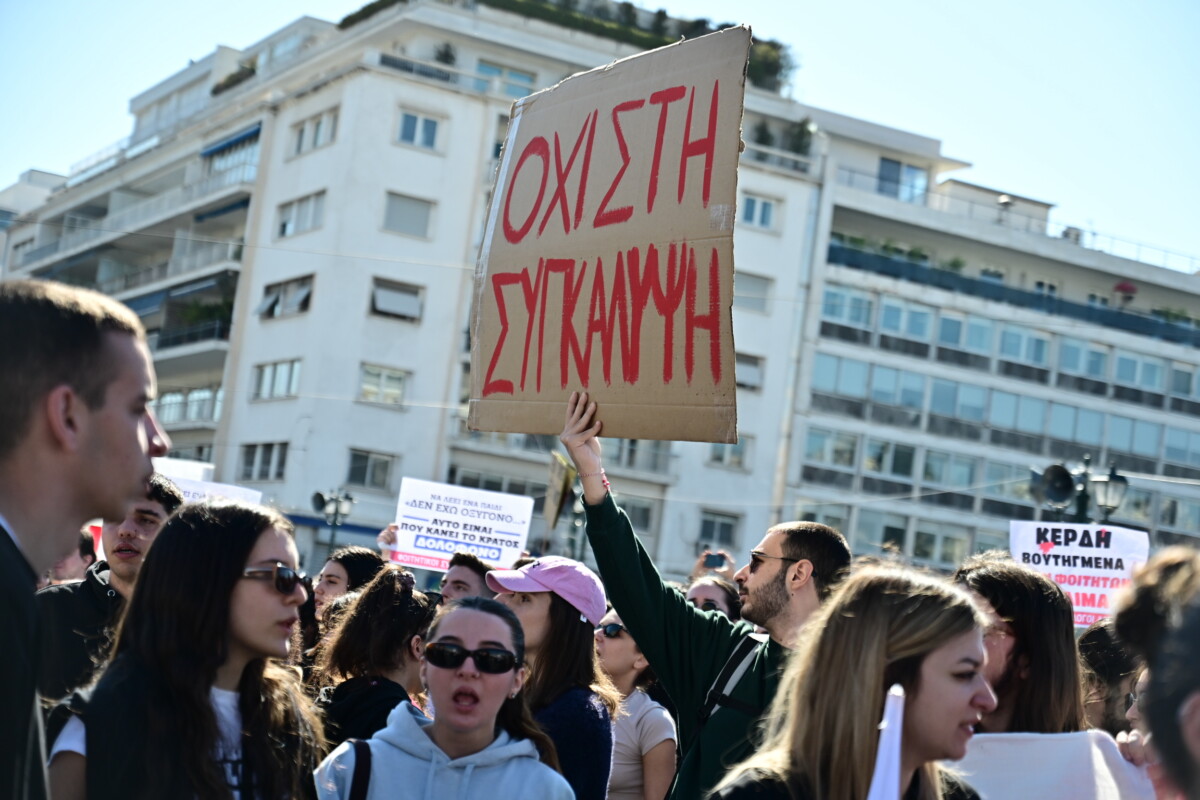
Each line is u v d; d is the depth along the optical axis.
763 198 41.66
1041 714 4.16
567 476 21.50
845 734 2.99
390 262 37.94
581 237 4.54
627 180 4.42
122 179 51.56
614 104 4.56
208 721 3.11
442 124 38.75
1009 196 48.38
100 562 5.17
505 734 4.01
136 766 2.99
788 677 3.35
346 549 7.80
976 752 3.96
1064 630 4.21
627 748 5.65
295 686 3.59
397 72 38.12
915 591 3.07
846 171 45.44
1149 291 47.53
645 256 4.30
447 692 3.88
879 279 42.94
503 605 4.06
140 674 3.11
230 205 42.53
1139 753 3.98
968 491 43.69
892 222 44.09
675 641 4.67
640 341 4.28
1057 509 16.62
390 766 3.84
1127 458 45.88
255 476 38.66
